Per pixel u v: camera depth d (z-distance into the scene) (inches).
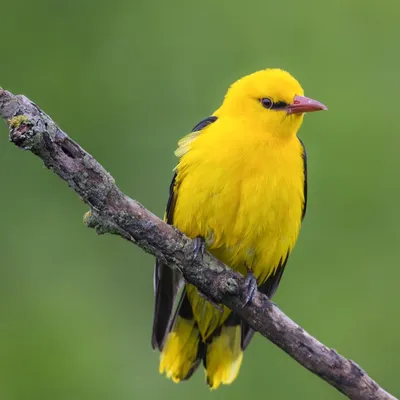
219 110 441.7
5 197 610.9
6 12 631.8
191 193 414.3
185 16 639.1
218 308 402.0
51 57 629.0
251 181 411.2
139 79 628.4
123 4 638.5
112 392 559.8
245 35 636.1
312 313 578.6
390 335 572.1
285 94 419.2
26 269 602.2
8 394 557.3
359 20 637.9
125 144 617.9
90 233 611.2
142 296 603.8
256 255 428.1
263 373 559.5
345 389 377.4
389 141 609.6
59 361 565.9
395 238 594.2
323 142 608.7
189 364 447.8
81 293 598.2
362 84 623.5
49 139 357.4
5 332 582.2
